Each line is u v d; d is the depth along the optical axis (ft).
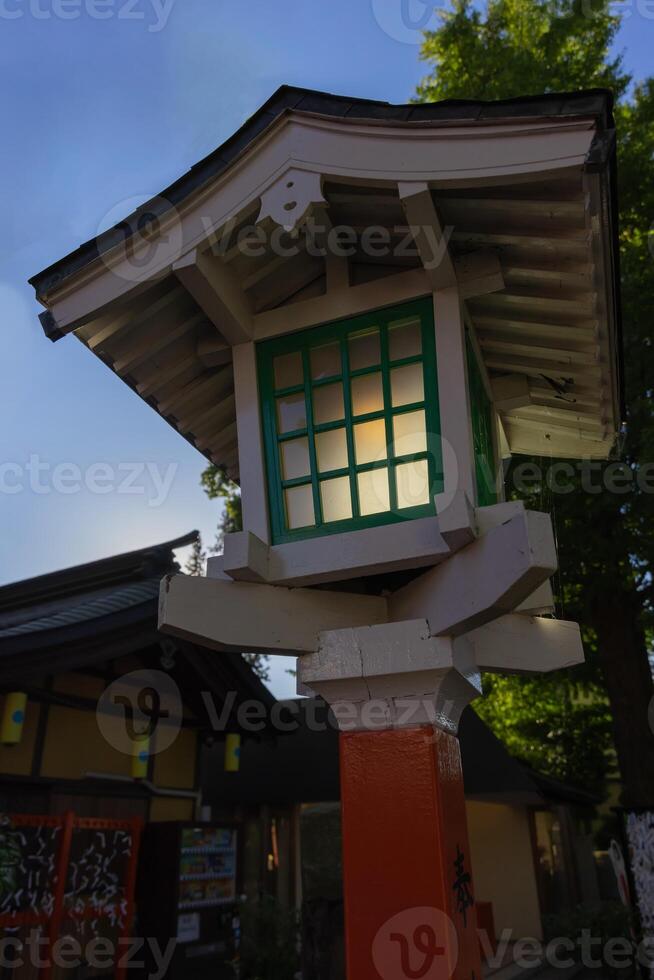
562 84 30.50
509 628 9.60
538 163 7.16
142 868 19.83
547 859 42.68
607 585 26.99
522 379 10.82
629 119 31.24
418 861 7.36
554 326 9.42
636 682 27.99
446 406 8.27
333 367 9.16
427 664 7.89
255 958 20.52
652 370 25.34
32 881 16.66
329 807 19.26
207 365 10.09
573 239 8.05
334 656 8.27
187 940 19.11
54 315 8.83
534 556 6.70
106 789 19.83
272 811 33.45
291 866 32.99
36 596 27.86
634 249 28.53
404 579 9.49
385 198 8.39
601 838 54.34
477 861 37.29
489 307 9.37
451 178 7.50
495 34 33.53
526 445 13.07
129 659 21.40
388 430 8.62
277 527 8.79
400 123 7.77
